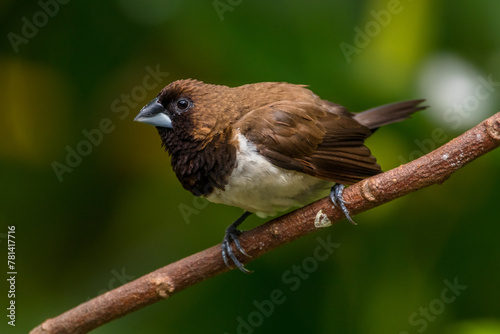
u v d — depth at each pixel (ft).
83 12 35.27
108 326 32.68
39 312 33.22
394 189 25.05
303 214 26.68
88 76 35.88
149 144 36.14
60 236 34.86
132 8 34.78
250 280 33.55
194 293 33.47
